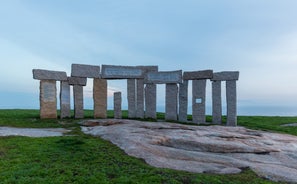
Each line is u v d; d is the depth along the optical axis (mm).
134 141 22453
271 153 24875
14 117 39062
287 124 44562
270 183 16500
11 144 21375
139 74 44031
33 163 17125
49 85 40031
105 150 20641
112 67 43312
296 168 21312
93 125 33750
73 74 41562
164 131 28422
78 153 19531
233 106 40938
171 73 43375
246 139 28172
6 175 15055
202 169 17891
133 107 43688
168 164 18203
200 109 42000
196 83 42531
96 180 14594
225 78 41344
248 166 19484
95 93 42438
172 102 43156
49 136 25375
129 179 14867
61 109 41062
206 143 24203
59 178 14750
